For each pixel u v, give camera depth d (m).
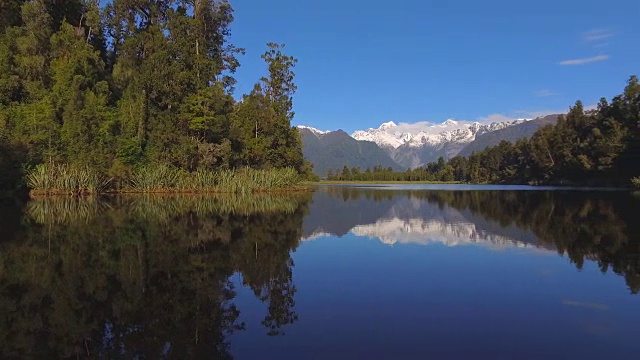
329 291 9.63
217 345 6.63
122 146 44.34
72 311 8.25
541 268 11.84
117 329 7.35
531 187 75.88
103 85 48.53
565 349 6.38
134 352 6.42
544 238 17.02
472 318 7.81
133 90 48.69
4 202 32.44
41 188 38.28
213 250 14.27
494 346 6.52
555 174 85.38
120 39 60.41
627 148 62.84
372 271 11.60
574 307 8.39
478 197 46.44
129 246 14.66
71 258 12.71
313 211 29.22
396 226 21.48
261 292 9.55
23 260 12.39
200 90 47.62
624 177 66.56
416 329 7.26
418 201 40.78
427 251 14.60
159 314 8.09
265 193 49.28
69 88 45.78
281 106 63.16
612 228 19.25
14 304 8.64
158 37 50.16
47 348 6.58
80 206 29.42
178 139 46.84
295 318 7.86
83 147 42.38
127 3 57.75
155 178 43.84
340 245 15.73
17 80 45.78
